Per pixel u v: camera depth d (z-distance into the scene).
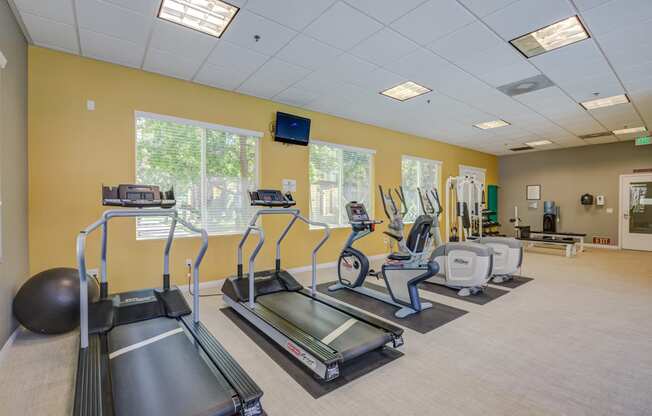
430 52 3.64
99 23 3.06
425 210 5.08
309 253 5.80
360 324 2.84
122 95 3.96
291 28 3.15
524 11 2.85
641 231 8.26
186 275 4.40
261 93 4.96
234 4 2.77
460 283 4.45
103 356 2.18
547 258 7.09
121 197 2.69
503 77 4.33
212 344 2.37
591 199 8.93
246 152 5.06
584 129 7.20
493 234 9.83
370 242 6.83
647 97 5.09
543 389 2.15
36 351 2.66
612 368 2.42
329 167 6.18
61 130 3.59
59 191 3.57
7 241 2.74
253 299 3.27
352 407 1.97
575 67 4.00
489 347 2.77
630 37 3.27
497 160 10.79
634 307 3.80
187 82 4.45
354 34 3.25
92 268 3.76
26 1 2.72
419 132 7.51
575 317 3.47
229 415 1.70
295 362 2.51
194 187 4.54
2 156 2.65
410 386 2.19
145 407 1.65
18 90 3.09
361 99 5.24
